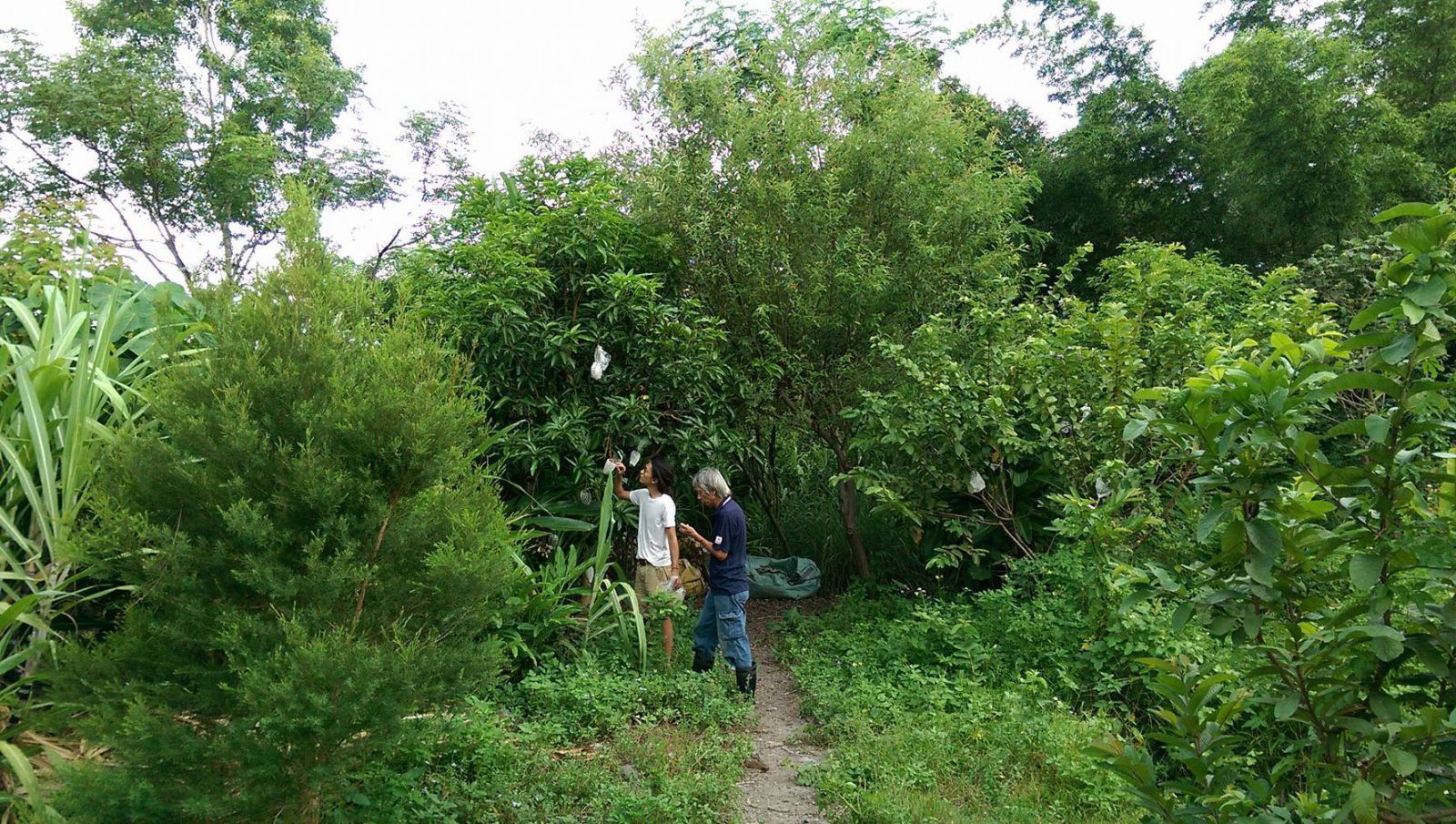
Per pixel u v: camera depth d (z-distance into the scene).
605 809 4.48
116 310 5.80
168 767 3.35
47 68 16.39
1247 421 2.46
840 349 9.23
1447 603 2.30
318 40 20.30
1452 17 14.98
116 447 3.63
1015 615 7.00
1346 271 10.84
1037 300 9.87
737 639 6.48
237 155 16.92
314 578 3.47
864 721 5.78
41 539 4.51
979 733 5.41
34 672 4.22
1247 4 16.98
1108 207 16.84
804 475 11.59
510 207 8.63
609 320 7.88
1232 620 2.56
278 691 3.20
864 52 10.15
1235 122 14.28
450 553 3.72
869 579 9.81
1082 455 7.72
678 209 8.93
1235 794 2.72
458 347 7.36
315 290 3.84
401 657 3.53
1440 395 2.33
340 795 3.78
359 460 3.72
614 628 7.05
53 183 16.67
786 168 9.16
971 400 7.97
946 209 9.19
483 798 4.46
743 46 12.34
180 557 3.41
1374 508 2.46
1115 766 2.81
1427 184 13.60
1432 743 2.36
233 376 3.63
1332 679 2.54
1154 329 8.05
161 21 18.73
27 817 3.61
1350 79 14.43
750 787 5.14
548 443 7.69
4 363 4.69
